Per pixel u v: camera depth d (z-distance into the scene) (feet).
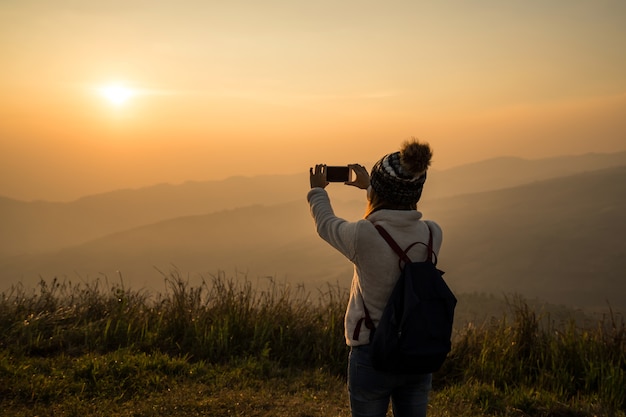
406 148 7.36
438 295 7.18
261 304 22.36
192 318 21.12
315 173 8.63
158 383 15.52
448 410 16.07
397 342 6.94
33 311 20.81
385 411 7.72
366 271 7.45
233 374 16.90
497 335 22.11
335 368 19.51
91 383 15.14
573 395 19.15
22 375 15.07
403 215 7.56
